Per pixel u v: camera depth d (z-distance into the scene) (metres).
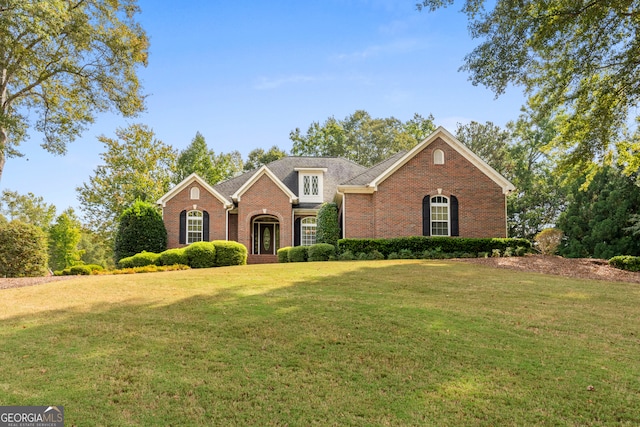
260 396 5.45
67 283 13.46
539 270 15.74
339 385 5.76
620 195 31.50
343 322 8.27
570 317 8.91
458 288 11.66
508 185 22.94
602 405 5.25
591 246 32.84
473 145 43.78
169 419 4.91
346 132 57.50
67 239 57.03
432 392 5.56
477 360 6.55
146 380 5.86
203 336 7.58
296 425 4.80
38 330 8.02
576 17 15.98
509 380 5.89
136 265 20.44
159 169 38.72
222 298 10.40
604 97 18.28
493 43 16.19
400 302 9.88
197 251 20.39
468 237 22.28
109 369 6.21
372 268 15.38
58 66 20.64
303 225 27.70
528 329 8.04
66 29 18.58
